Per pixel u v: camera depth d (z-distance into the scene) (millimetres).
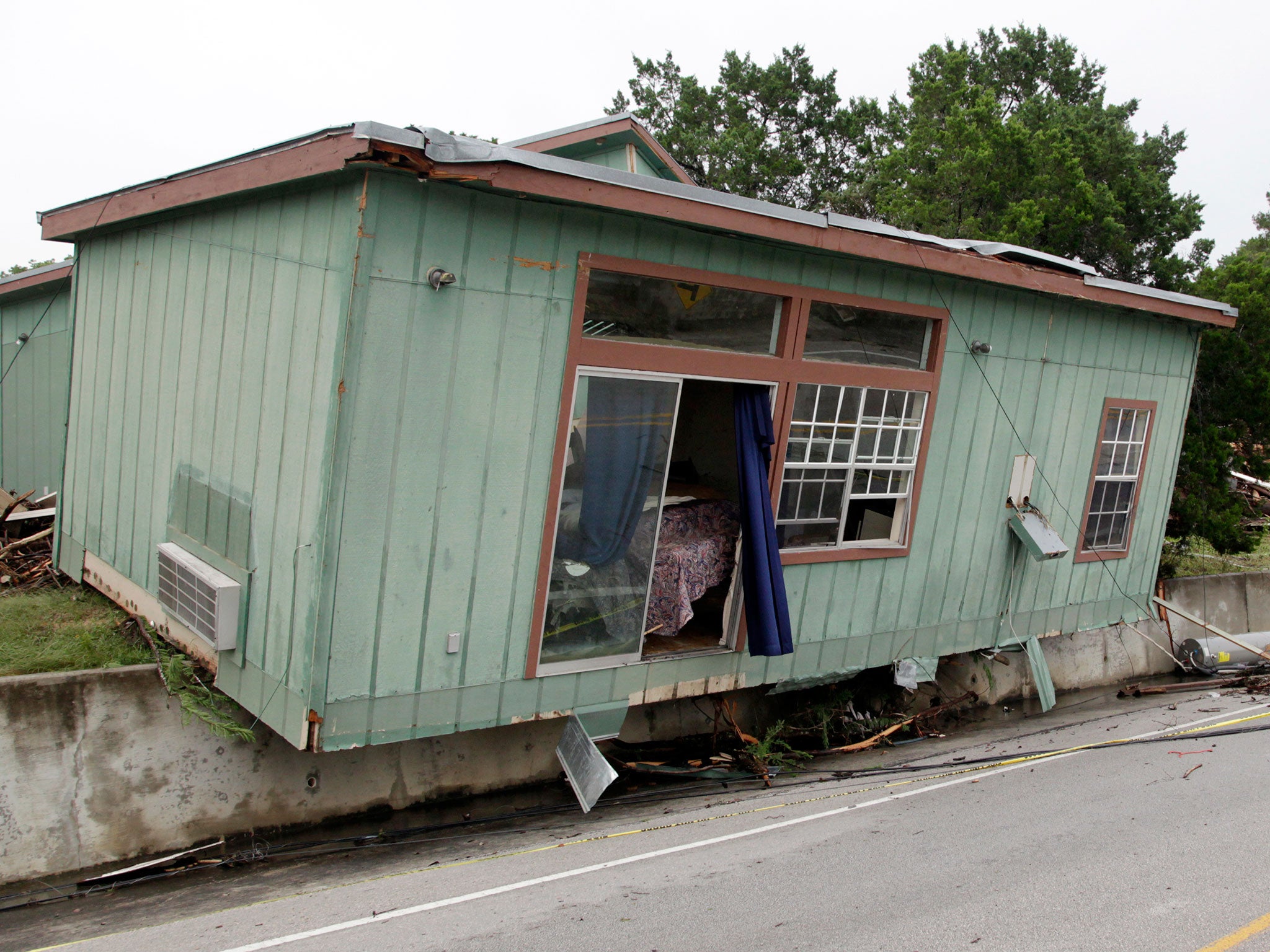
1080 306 9594
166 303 7297
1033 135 21469
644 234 6371
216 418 6598
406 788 7504
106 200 7793
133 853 6484
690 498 8266
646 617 7090
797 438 7547
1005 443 9266
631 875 5668
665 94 29984
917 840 6273
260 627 6082
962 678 11562
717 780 8477
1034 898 5215
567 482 6430
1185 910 5082
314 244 5570
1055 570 10242
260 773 6918
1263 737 9453
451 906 5223
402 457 5645
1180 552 16016
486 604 6215
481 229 5668
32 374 11539
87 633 7324
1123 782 7828
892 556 8539
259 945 4742
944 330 8375
